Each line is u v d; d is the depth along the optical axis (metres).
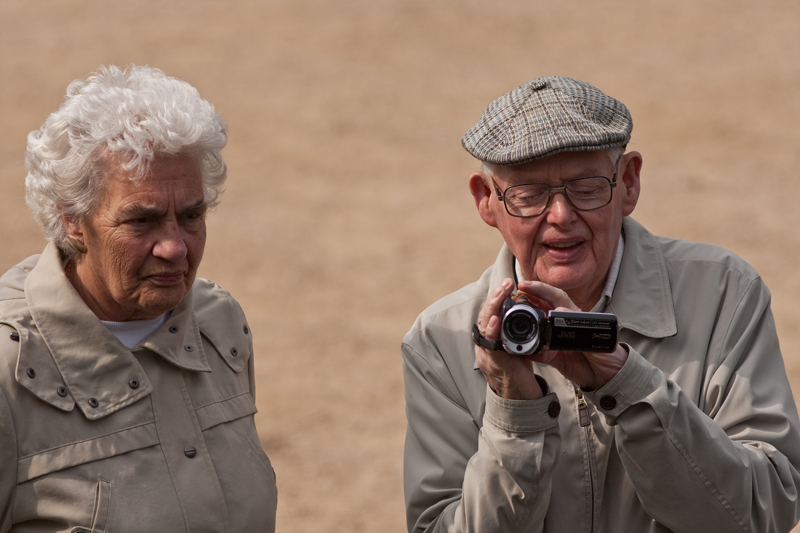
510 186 8.54
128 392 8.20
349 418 28.00
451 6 85.25
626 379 7.83
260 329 35.16
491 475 8.05
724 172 51.25
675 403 7.82
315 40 78.31
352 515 22.75
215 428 8.73
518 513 8.06
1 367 7.76
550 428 8.09
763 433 8.36
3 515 7.77
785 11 79.38
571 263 8.55
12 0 91.38
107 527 7.77
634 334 8.86
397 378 30.73
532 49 74.75
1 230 46.41
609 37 76.06
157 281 8.02
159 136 7.68
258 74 71.50
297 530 22.11
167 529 7.98
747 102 61.31
